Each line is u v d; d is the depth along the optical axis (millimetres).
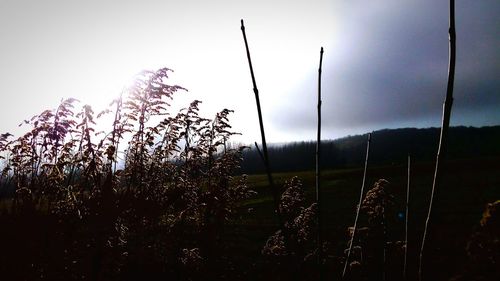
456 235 12648
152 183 7988
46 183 6602
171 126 8805
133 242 6949
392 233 12938
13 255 5316
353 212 19562
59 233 5746
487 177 32750
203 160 9508
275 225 15812
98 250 5469
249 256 9852
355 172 44406
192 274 7051
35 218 5844
